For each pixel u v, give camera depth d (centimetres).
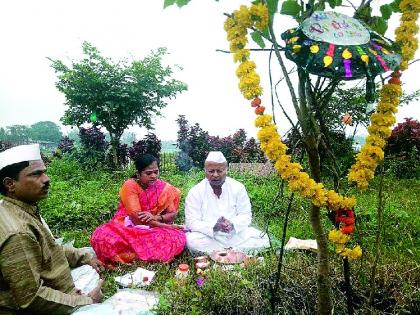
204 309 283
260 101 190
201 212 481
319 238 225
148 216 450
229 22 198
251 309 285
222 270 324
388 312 284
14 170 272
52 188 802
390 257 384
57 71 1270
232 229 451
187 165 1276
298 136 213
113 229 438
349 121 255
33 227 271
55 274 283
